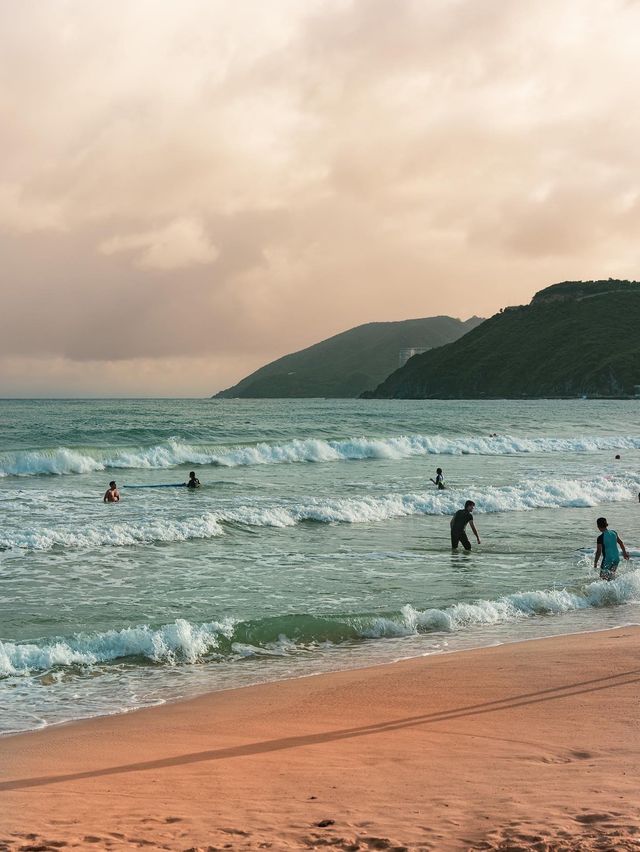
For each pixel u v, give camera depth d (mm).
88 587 14578
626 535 21484
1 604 13164
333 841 4469
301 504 24656
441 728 7621
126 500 25562
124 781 6082
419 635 12250
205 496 26875
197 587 14820
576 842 4336
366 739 7336
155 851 4293
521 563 17750
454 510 25141
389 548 19281
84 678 9891
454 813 5004
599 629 12555
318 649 11383
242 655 11023
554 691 8836
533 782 5738
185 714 8398
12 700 8984
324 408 132125
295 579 15719
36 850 4305
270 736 7531
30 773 6410
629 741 6949
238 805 5328
